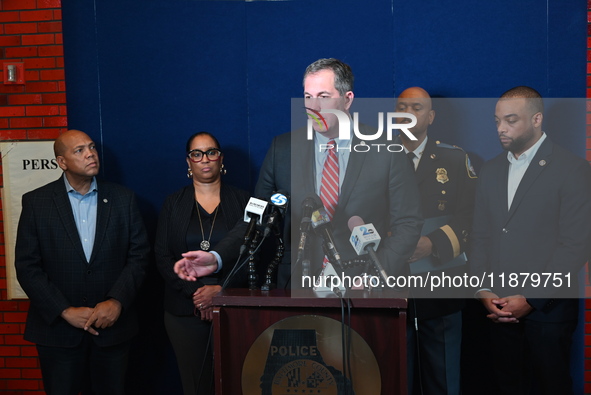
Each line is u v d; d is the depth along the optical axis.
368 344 2.22
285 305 2.21
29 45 3.56
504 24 3.34
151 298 3.65
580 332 3.32
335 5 3.51
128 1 3.57
